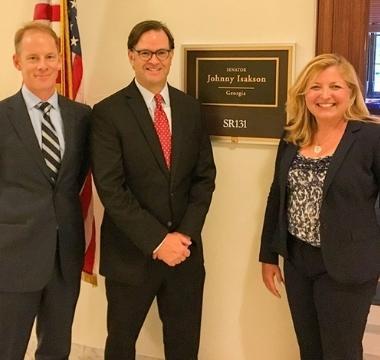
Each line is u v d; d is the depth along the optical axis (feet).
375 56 8.41
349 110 6.92
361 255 6.81
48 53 7.12
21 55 7.14
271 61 8.41
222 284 9.29
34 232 7.30
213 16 8.66
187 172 7.93
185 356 8.49
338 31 8.16
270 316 9.16
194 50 8.76
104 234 8.11
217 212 9.11
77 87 8.73
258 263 9.06
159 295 8.43
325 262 6.90
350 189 6.73
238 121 8.70
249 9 8.49
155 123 7.81
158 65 7.58
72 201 7.65
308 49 8.32
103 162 7.59
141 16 9.02
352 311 6.97
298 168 7.05
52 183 7.39
